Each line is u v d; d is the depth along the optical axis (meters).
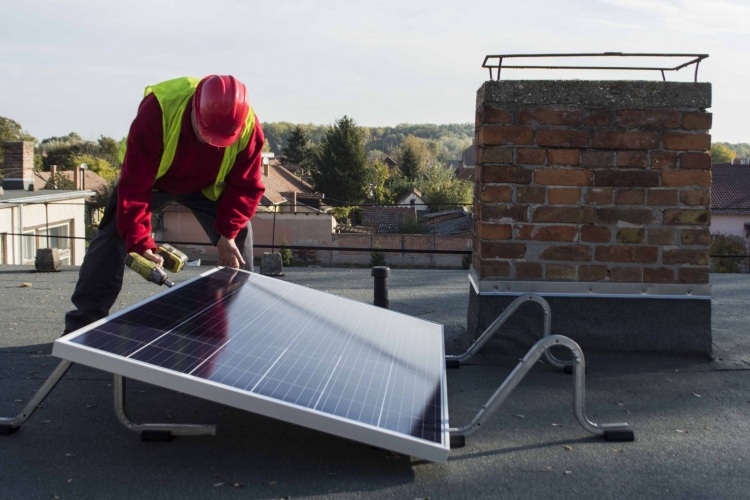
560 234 4.70
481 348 4.85
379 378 3.17
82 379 4.20
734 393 4.09
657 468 3.02
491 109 4.61
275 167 66.56
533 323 4.79
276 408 2.58
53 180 51.75
